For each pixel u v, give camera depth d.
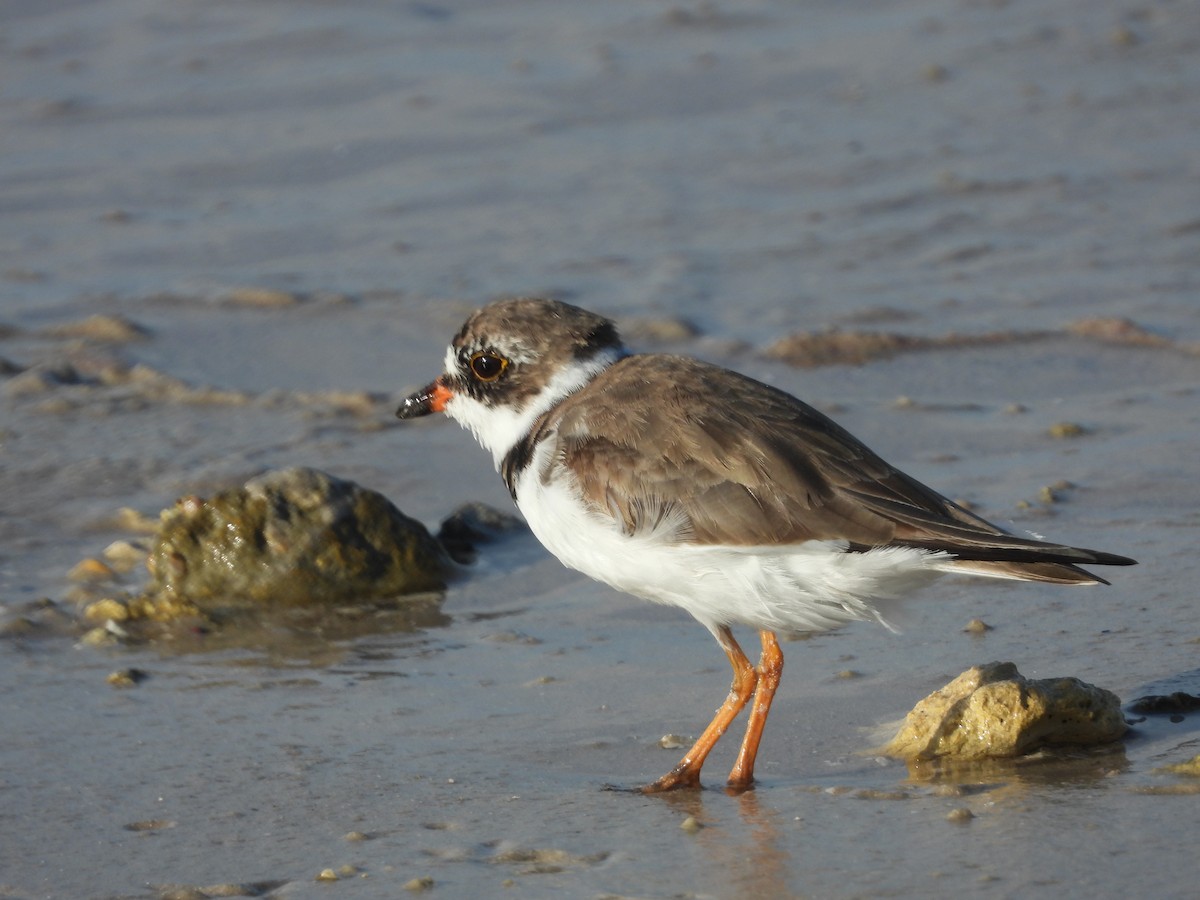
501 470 9.34
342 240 19.03
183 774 8.34
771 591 8.00
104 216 19.98
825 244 18.38
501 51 25.41
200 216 19.97
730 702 8.30
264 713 9.21
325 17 27.14
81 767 8.46
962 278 17.36
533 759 8.48
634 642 10.25
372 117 23.00
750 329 16.19
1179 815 7.11
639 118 22.66
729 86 23.64
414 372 15.66
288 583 11.12
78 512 12.71
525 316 9.17
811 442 8.16
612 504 8.23
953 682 8.30
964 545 7.68
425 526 11.92
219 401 15.02
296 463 13.61
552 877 6.95
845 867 6.86
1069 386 14.78
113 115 23.45
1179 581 10.29
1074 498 12.05
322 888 6.93
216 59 25.53
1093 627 9.65
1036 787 7.57
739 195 19.95
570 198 19.98
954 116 22.16
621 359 9.16
